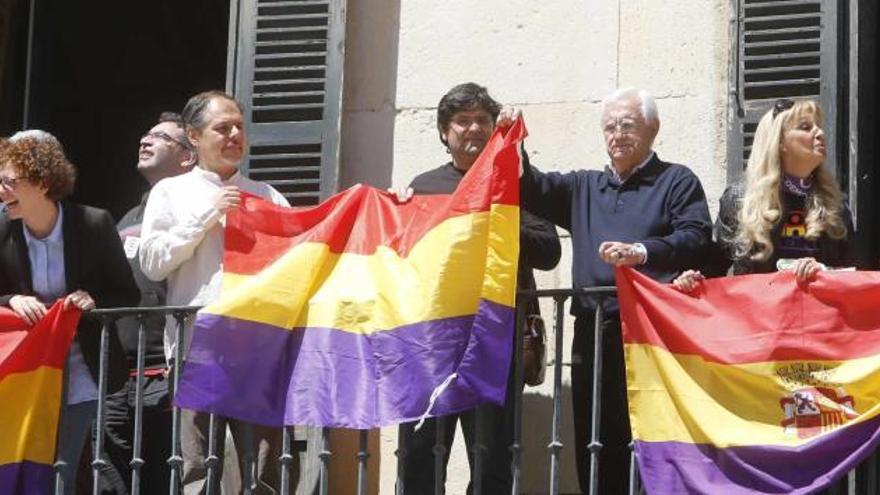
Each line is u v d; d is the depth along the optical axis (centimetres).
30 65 1180
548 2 1045
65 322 952
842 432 888
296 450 1005
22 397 952
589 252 940
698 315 910
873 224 996
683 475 896
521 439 943
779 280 906
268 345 940
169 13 1327
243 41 1062
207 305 943
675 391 903
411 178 1043
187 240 956
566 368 1006
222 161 978
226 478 980
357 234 956
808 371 898
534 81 1039
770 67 1007
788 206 916
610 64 1033
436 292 928
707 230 930
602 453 936
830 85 997
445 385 913
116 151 1320
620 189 945
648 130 944
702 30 1026
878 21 1012
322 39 1055
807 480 885
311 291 948
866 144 996
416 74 1052
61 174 966
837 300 901
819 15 1005
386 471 1012
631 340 910
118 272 973
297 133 1048
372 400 927
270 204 960
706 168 1014
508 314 920
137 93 1326
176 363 944
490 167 934
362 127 1052
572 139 1030
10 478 948
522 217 950
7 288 967
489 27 1048
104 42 1320
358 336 938
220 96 986
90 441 999
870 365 895
